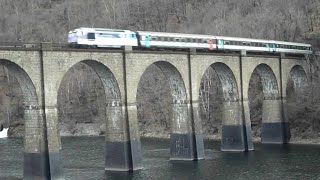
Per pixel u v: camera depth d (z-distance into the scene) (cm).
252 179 6066
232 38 8288
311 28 11956
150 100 12206
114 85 6500
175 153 7550
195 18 15012
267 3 13312
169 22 15788
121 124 6512
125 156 6500
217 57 7869
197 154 7438
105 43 6438
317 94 9694
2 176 6450
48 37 16412
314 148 8419
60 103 13412
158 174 6400
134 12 16800
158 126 11700
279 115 9225
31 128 5712
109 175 6334
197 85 7550
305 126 9362
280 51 9312
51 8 18925
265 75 9212
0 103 13512
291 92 10250
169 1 16525
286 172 6425
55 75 5822
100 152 8738
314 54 10338
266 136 9338
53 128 5769
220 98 11031
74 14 18012
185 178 6175
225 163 7181
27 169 5722
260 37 11619
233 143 8338
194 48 7519
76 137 11819
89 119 13075
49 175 5653
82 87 13662
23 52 5538
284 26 11544
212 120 10769
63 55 5897
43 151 5659
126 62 6556
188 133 7406
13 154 8675
